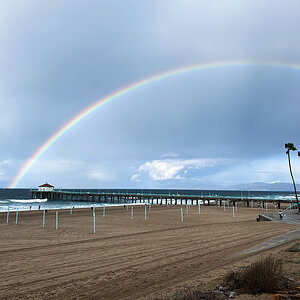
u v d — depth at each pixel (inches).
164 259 597.6
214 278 414.9
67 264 565.3
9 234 1021.8
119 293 379.6
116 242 832.9
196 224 1368.1
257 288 312.3
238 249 690.8
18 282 449.1
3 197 5910.4
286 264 455.5
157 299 325.7
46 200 4889.3
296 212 2191.2
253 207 3174.2
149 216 1825.8
